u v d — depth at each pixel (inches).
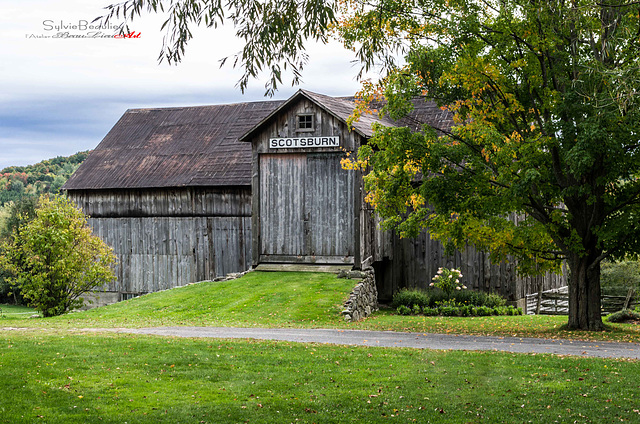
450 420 402.6
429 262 1213.1
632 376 491.8
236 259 1295.5
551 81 776.3
